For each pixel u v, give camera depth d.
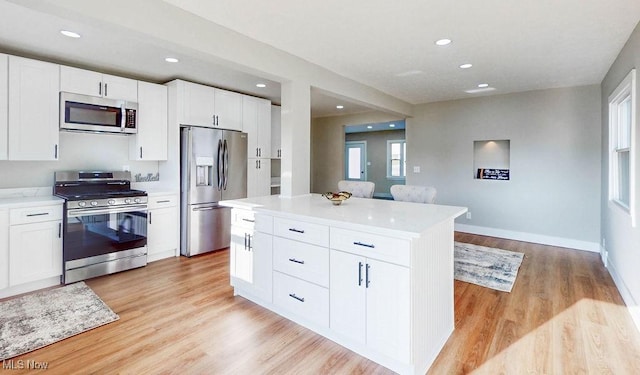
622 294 2.93
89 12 1.90
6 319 2.46
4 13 2.37
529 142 4.96
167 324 2.43
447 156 5.73
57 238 3.13
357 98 4.38
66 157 3.65
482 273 3.56
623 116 3.43
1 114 2.90
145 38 2.24
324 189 7.93
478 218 5.48
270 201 3.07
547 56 3.34
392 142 10.86
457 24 2.60
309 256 2.28
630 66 2.79
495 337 2.26
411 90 4.91
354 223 1.99
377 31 2.74
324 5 2.31
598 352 2.07
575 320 2.49
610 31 2.71
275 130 5.83
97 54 3.24
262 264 2.66
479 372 1.89
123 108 3.70
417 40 2.93
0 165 3.25
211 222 4.36
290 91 3.33
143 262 3.76
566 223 4.71
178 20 2.34
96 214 3.35
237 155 4.63
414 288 1.79
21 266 2.91
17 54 3.19
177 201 4.16
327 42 2.99
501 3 2.26
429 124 5.91
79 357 2.01
